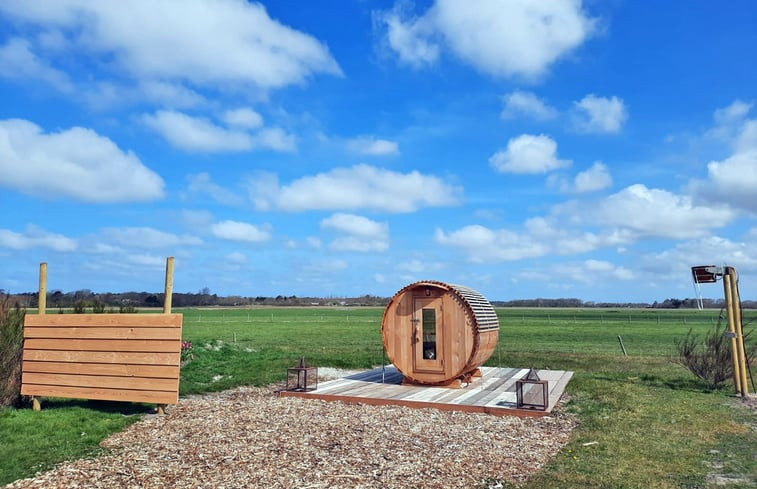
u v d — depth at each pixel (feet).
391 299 51.06
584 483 24.22
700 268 49.75
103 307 59.47
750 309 371.35
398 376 56.90
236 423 35.50
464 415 39.24
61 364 40.65
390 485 23.71
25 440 31.22
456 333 48.57
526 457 28.45
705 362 50.67
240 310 327.26
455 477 24.91
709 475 25.43
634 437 32.71
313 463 26.71
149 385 38.34
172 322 38.29
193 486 23.54
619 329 152.97
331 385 50.90
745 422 36.83
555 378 55.31
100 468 26.07
